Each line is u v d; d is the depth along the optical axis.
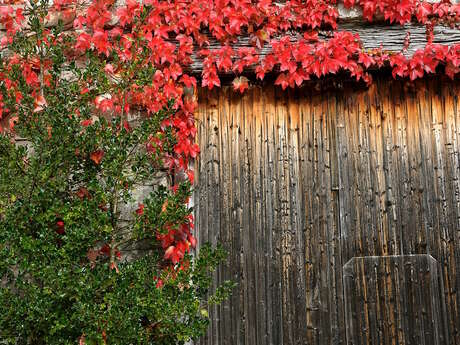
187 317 3.80
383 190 4.05
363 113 4.13
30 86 3.77
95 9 3.97
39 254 3.19
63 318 3.10
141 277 3.20
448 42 3.89
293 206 4.07
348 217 4.04
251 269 4.02
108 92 3.75
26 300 3.17
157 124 3.49
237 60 3.95
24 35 3.84
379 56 3.89
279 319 3.96
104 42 3.93
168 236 3.71
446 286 3.92
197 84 4.11
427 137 4.08
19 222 3.27
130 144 3.51
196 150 3.97
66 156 3.42
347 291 3.97
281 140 4.14
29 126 3.47
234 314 3.98
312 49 3.91
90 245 3.28
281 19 3.96
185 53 3.95
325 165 4.10
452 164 4.04
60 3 4.05
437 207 4.00
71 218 3.26
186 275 3.31
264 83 4.17
